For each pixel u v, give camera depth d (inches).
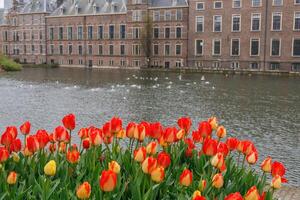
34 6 4539.9
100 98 1483.8
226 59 3353.8
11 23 4714.6
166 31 3639.3
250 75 2910.9
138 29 3806.6
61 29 4343.0
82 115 1091.9
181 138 259.8
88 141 259.4
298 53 3083.2
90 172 233.0
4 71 3257.9
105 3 4060.0
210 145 233.5
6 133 241.9
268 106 1325.0
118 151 265.9
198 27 3459.6
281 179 223.0
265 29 3171.8
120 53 3961.6
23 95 1555.1
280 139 827.4
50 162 208.4
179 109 1235.2
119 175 209.3
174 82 2256.4
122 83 2154.3
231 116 1120.2
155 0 3708.2
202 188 209.2
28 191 209.2
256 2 3184.1
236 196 167.9
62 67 4101.9
